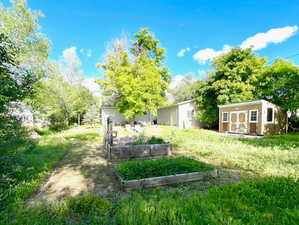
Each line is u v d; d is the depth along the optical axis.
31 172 3.38
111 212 2.07
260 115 10.38
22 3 8.77
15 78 2.61
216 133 12.21
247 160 4.47
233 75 13.47
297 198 2.26
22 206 2.19
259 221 1.78
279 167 3.87
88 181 3.24
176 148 6.50
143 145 5.26
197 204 2.14
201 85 16.23
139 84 13.62
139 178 2.98
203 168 3.51
